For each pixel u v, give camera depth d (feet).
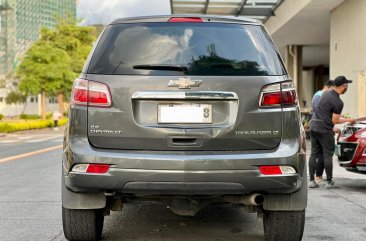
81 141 12.92
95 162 12.64
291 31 75.51
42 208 21.08
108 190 12.93
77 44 161.79
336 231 17.20
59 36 160.04
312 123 26.55
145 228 17.42
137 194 13.14
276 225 14.05
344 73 56.65
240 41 13.56
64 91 148.15
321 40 85.92
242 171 12.53
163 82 12.85
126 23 13.85
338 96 26.09
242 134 12.74
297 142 12.99
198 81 12.82
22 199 23.15
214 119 12.84
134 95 12.82
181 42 13.41
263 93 12.92
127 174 12.54
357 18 52.01
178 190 12.59
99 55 13.43
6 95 209.15
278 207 13.37
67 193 13.46
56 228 17.57
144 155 12.59
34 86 136.87
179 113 12.80
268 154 12.68
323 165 26.86
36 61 138.72
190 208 14.14
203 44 13.38
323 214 19.97
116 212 19.98
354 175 31.63
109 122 12.82
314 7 59.36
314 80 133.80
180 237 16.22
